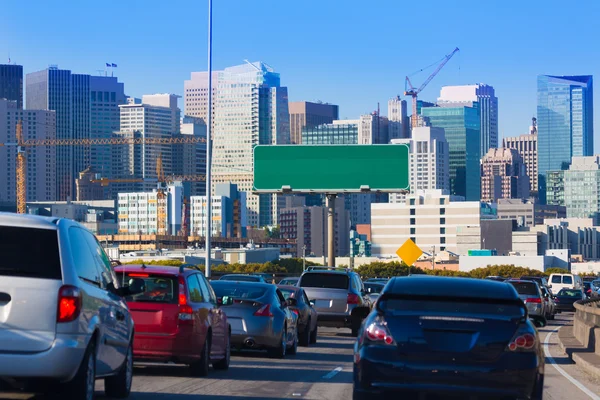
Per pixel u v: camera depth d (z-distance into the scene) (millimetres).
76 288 12531
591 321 34000
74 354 12414
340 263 196125
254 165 77250
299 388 19016
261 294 25547
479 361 13242
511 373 13203
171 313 18922
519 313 13508
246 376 21016
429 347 13281
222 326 21656
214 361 21375
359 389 13562
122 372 15656
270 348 25547
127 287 15086
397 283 14328
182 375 20469
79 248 13203
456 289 14094
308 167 76562
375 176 75812
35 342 12203
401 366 13273
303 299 32625
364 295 38812
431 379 13227
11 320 12195
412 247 62625
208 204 53906
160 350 18844
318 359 26656
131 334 15969
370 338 13492
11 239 12516
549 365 27578
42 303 12289
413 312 13477
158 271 19219
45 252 12531
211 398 16828
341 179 76188
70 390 12781
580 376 24203
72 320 12406
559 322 59156
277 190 76812
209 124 54469
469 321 13344
